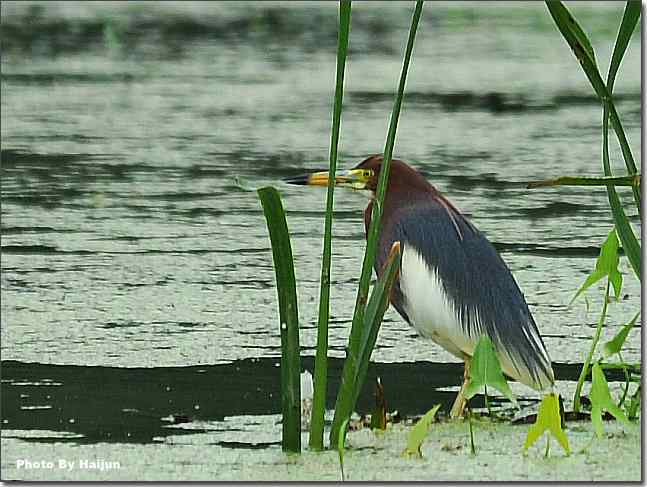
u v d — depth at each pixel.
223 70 24.61
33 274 12.84
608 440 8.73
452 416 9.25
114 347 10.72
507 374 9.72
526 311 9.73
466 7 30.38
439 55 25.88
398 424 9.09
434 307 9.83
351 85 22.98
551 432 8.08
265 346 10.80
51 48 26.67
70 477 8.12
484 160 17.52
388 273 7.97
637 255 8.57
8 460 8.42
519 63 25.05
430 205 10.11
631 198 15.77
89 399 9.52
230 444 8.63
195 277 12.79
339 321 11.55
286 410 8.30
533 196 15.73
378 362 10.52
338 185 10.34
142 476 8.14
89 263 13.23
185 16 30.09
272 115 20.62
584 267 12.91
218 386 9.84
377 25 28.67
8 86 22.98
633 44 24.88
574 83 23.17
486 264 9.84
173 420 9.16
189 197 15.88
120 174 16.97
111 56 26.09
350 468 8.09
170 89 22.88
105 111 20.95
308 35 28.02
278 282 8.07
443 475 8.03
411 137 18.95
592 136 18.92
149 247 13.83
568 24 8.19
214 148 18.38
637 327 11.20
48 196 15.91
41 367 10.24
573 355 10.57
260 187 7.70
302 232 14.36
